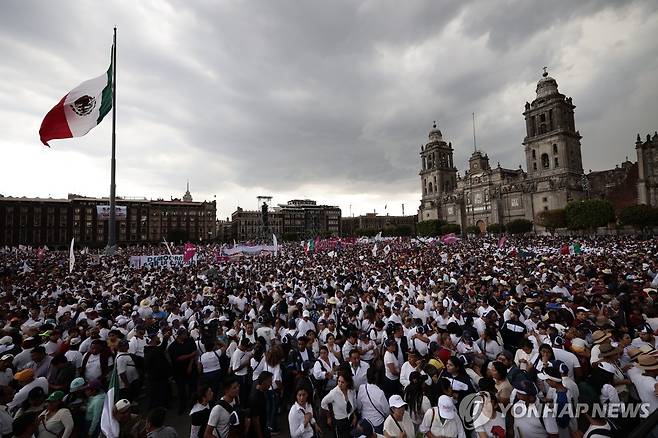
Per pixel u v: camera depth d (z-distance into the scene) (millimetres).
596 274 17531
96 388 6566
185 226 139625
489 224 107500
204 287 17500
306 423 6145
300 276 21469
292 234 145125
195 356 9078
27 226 117938
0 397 6152
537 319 9805
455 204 120312
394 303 12430
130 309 12914
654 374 6008
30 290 17484
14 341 8961
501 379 5996
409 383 6770
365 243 67000
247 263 33312
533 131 102375
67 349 8898
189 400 9062
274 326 10898
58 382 7133
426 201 136500
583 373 7223
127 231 129750
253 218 163625
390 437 5402
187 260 33156
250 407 6293
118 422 5508
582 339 8125
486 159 119500
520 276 17812
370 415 6375
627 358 7547
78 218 124000
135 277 21219
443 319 10766
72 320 11078
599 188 103812
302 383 6434
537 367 6930
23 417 5129
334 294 15836
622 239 51656
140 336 9484
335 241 57031
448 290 14844
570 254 31094
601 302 11625
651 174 77438
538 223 84750
